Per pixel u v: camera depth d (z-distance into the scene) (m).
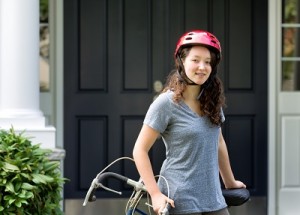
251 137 9.22
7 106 7.46
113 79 9.05
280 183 9.12
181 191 4.52
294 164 9.12
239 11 9.16
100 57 9.02
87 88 9.02
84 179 9.05
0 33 7.48
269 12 9.07
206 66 4.54
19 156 6.02
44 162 6.21
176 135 4.55
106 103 9.05
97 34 9.02
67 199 9.02
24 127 7.42
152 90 9.09
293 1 9.12
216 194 4.61
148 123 4.59
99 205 9.00
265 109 9.20
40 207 6.03
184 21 9.11
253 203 9.20
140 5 9.06
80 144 9.04
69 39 8.96
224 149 4.93
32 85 7.53
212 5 9.12
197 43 4.55
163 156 9.07
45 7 8.88
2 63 7.46
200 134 4.53
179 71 4.61
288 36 9.15
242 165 9.23
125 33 9.05
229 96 9.17
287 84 9.14
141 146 4.60
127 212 4.79
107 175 4.72
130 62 9.07
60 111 8.91
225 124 9.20
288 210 9.11
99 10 9.01
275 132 9.10
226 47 9.16
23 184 5.85
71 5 8.95
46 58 8.90
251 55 9.19
